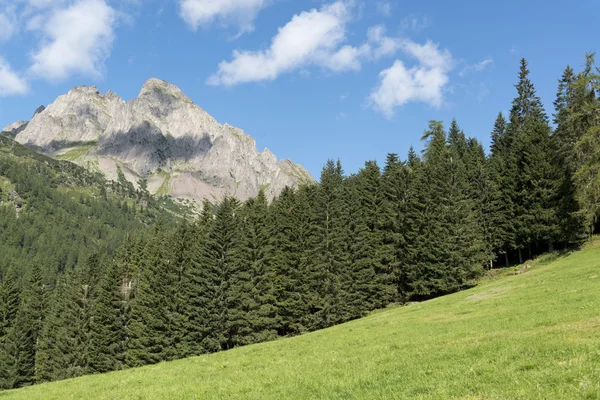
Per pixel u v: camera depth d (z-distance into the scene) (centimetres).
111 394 2211
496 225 8169
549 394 1017
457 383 1245
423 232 7431
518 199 7969
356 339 3164
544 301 3169
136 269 8644
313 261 7300
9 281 9181
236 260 6975
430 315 4009
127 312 7862
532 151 7750
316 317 6956
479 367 1400
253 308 6969
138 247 9362
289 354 2942
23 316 8806
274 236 7975
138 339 7100
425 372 1498
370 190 8500
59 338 7925
